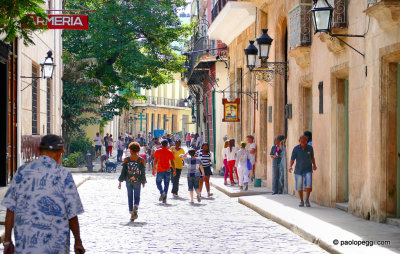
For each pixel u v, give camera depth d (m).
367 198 11.35
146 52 39.66
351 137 12.34
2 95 17.28
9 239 4.71
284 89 18.83
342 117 13.77
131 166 12.39
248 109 24.44
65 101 33.88
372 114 11.12
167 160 15.88
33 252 4.47
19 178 4.66
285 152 17.17
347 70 12.86
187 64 37.53
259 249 8.82
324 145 14.16
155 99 86.69
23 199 4.59
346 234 9.41
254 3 21.42
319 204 14.42
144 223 11.88
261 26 21.41
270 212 12.55
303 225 10.47
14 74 18.45
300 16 15.39
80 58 35.66
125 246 9.15
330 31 11.43
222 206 15.12
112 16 35.62
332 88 13.71
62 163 31.08
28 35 10.26
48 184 4.61
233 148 20.81
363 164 11.61
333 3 12.66
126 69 36.28
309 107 16.44
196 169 15.99
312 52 15.19
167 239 9.84
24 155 19.83
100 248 8.96
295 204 14.27
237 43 26.23
